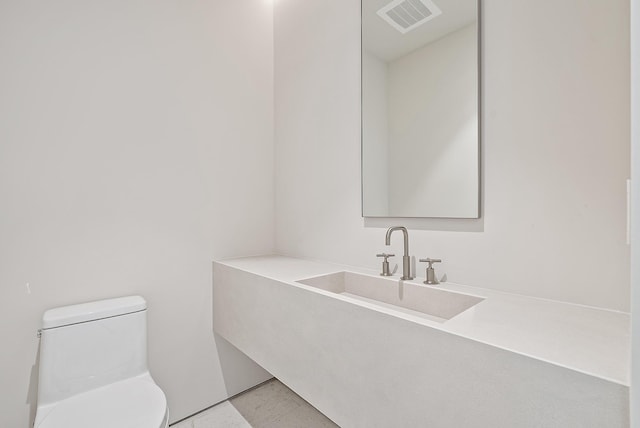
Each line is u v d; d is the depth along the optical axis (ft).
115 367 4.74
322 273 5.13
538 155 3.61
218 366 6.53
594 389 1.96
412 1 4.78
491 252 4.01
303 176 6.72
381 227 5.25
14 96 4.52
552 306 3.36
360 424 3.40
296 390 4.30
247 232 7.05
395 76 4.97
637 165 1.45
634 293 1.49
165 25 5.94
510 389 2.31
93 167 5.17
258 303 5.05
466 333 2.61
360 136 5.51
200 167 6.35
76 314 4.52
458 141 4.26
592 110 3.25
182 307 6.09
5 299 4.47
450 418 2.64
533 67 3.63
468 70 4.15
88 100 5.13
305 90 6.64
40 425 3.56
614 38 3.11
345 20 5.80
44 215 4.75
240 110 6.97
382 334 3.16
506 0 3.84
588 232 3.30
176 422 5.95
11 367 4.51
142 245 5.65
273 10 7.60
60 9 4.89
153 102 5.79
